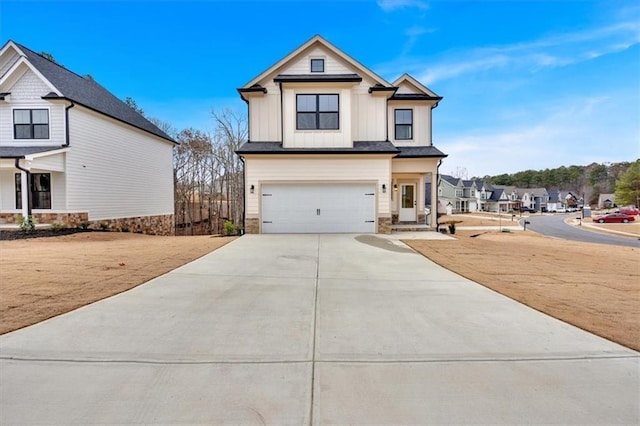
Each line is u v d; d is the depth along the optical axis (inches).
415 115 621.9
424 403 100.0
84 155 606.9
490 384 110.7
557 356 130.9
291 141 535.2
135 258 322.7
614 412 96.4
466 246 429.4
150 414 93.9
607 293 225.6
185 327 156.9
